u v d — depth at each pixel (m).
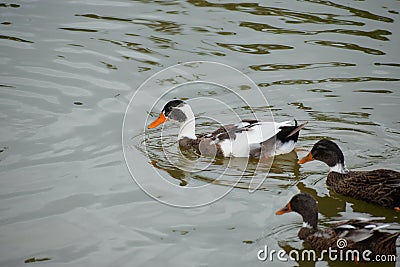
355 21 16.44
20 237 8.70
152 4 17.92
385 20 16.41
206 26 16.42
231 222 9.20
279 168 11.17
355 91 13.46
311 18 16.72
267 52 15.09
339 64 14.54
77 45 15.45
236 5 17.70
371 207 9.83
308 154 10.76
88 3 17.97
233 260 8.30
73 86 13.56
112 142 11.52
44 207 9.43
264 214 9.43
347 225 8.26
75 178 10.27
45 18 16.89
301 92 13.48
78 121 12.18
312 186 10.44
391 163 10.81
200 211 9.50
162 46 15.41
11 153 10.91
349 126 12.15
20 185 9.96
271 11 17.25
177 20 16.78
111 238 8.75
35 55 14.87
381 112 12.64
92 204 9.56
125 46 15.44
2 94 13.04
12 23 16.50
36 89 13.34
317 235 8.62
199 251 8.50
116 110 12.70
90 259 8.28
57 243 8.60
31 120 12.09
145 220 9.22
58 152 11.05
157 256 8.37
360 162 10.85
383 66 14.38
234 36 15.87
